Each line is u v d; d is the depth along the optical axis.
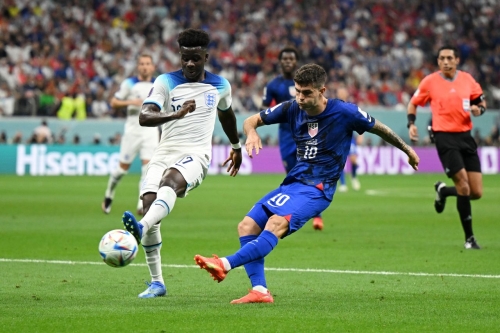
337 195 71.06
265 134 109.19
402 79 127.44
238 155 25.28
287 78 43.16
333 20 135.38
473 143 36.19
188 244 36.81
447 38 139.38
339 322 19.08
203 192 72.50
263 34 128.12
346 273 28.27
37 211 52.94
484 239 39.69
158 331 17.88
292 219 21.41
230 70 118.56
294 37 127.44
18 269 28.64
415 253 33.94
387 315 20.06
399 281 26.42
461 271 28.88
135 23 124.56
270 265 30.33
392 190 77.69
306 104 21.72
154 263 23.33
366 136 114.75
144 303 21.77
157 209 21.64
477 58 135.75
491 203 63.12
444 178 99.31
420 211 55.66
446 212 54.91
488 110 116.44
